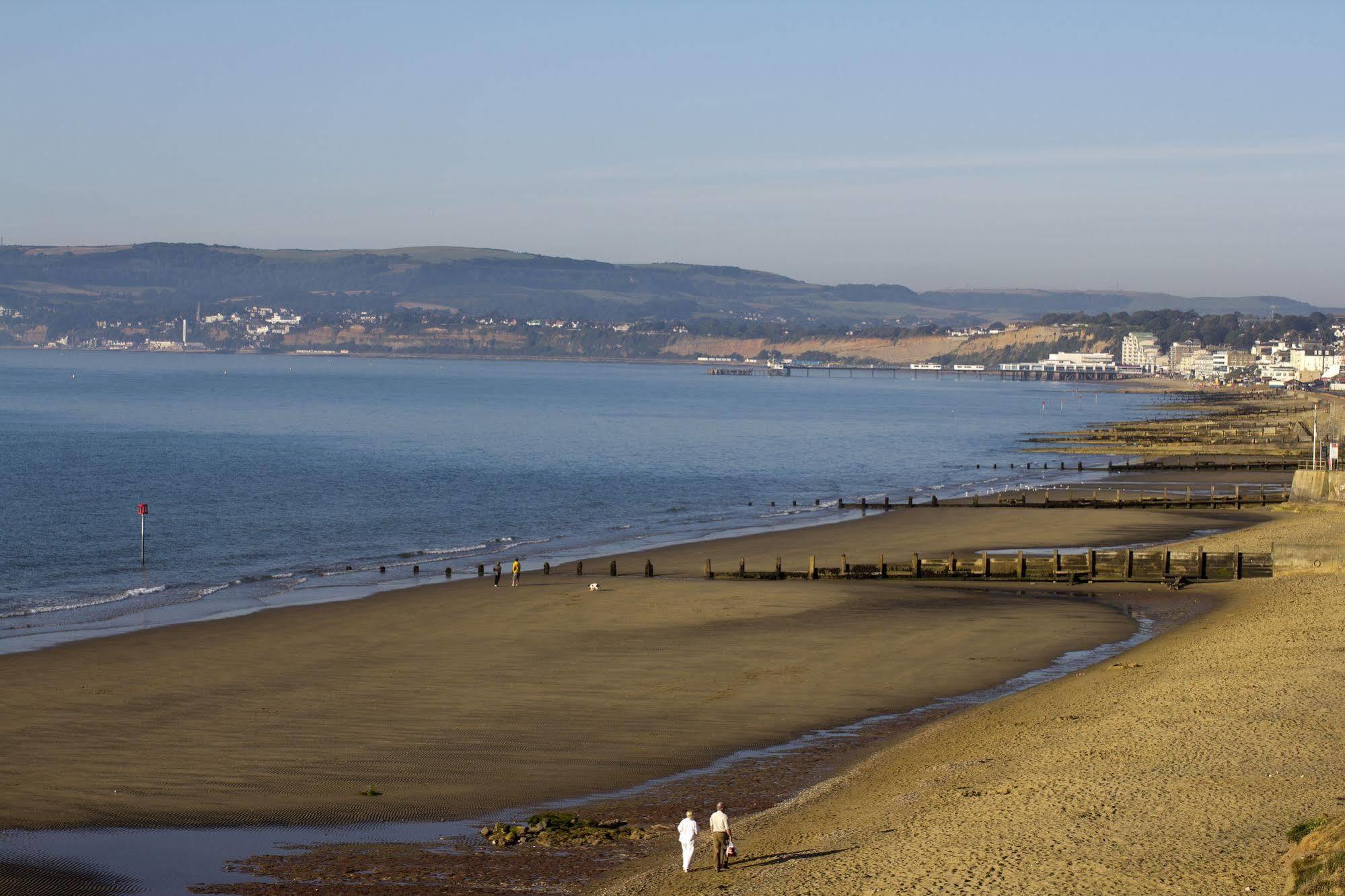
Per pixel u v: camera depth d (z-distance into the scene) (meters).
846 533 90.25
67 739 37.22
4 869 27.11
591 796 32.50
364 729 38.66
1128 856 25.16
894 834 27.55
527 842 28.86
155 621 57.47
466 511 106.88
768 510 108.81
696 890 25.08
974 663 48.06
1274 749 32.53
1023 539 85.88
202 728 38.59
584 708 41.16
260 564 78.38
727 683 44.56
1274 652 45.34
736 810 31.30
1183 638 51.25
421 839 29.20
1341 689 38.69
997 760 33.53
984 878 24.27
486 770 34.62
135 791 32.56
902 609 59.31
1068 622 56.25
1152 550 70.81
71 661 47.78
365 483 127.56
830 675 45.97
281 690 43.34
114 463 144.38
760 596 62.38
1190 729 35.00
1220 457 155.25
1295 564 66.94
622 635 52.94
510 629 54.22
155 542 87.38
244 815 30.86
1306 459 149.00
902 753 35.66
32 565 76.88
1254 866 24.33
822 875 25.14
